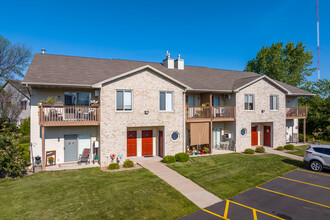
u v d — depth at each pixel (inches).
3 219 338.6
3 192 438.0
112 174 551.2
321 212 373.1
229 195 441.1
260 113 890.1
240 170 602.5
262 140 976.9
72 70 681.0
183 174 559.2
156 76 687.1
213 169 607.5
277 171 604.4
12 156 522.6
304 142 1041.5
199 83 820.6
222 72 1046.4
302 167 647.1
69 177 524.1
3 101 1233.4
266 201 416.2
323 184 507.5
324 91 1266.0
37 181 496.4
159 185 482.0
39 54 770.2
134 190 451.8
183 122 732.7
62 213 357.4
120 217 347.9
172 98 717.3
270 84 917.8
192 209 380.5
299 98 1318.9
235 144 836.6
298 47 1660.9
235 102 836.0
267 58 1733.5
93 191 443.5
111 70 749.9
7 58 1238.3
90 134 667.4
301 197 435.5
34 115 613.3
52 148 630.5
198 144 780.0
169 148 711.1
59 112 617.6
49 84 560.4
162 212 366.3
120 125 637.9
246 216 358.0
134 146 735.7
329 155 589.9
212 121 796.0
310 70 1702.8
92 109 627.5
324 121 1138.0
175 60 970.1
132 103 653.3
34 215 350.6
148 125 676.1
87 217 346.0
